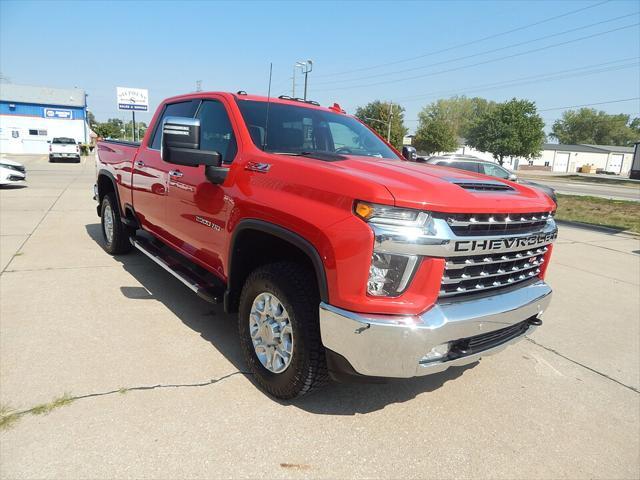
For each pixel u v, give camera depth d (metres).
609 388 3.48
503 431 2.83
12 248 6.25
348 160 3.00
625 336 4.54
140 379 3.06
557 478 2.46
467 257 2.48
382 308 2.31
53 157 29.38
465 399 3.17
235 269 3.21
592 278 6.71
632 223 12.73
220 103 3.75
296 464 2.38
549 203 3.03
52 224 8.14
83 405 2.73
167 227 4.27
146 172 4.61
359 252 2.29
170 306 4.36
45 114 45.94
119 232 5.76
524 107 57.62
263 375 2.97
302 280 2.67
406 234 2.27
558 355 4.01
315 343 2.61
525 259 2.94
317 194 2.54
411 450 2.58
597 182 42.59
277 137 3.47
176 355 3.42
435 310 2.37
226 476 2.26
